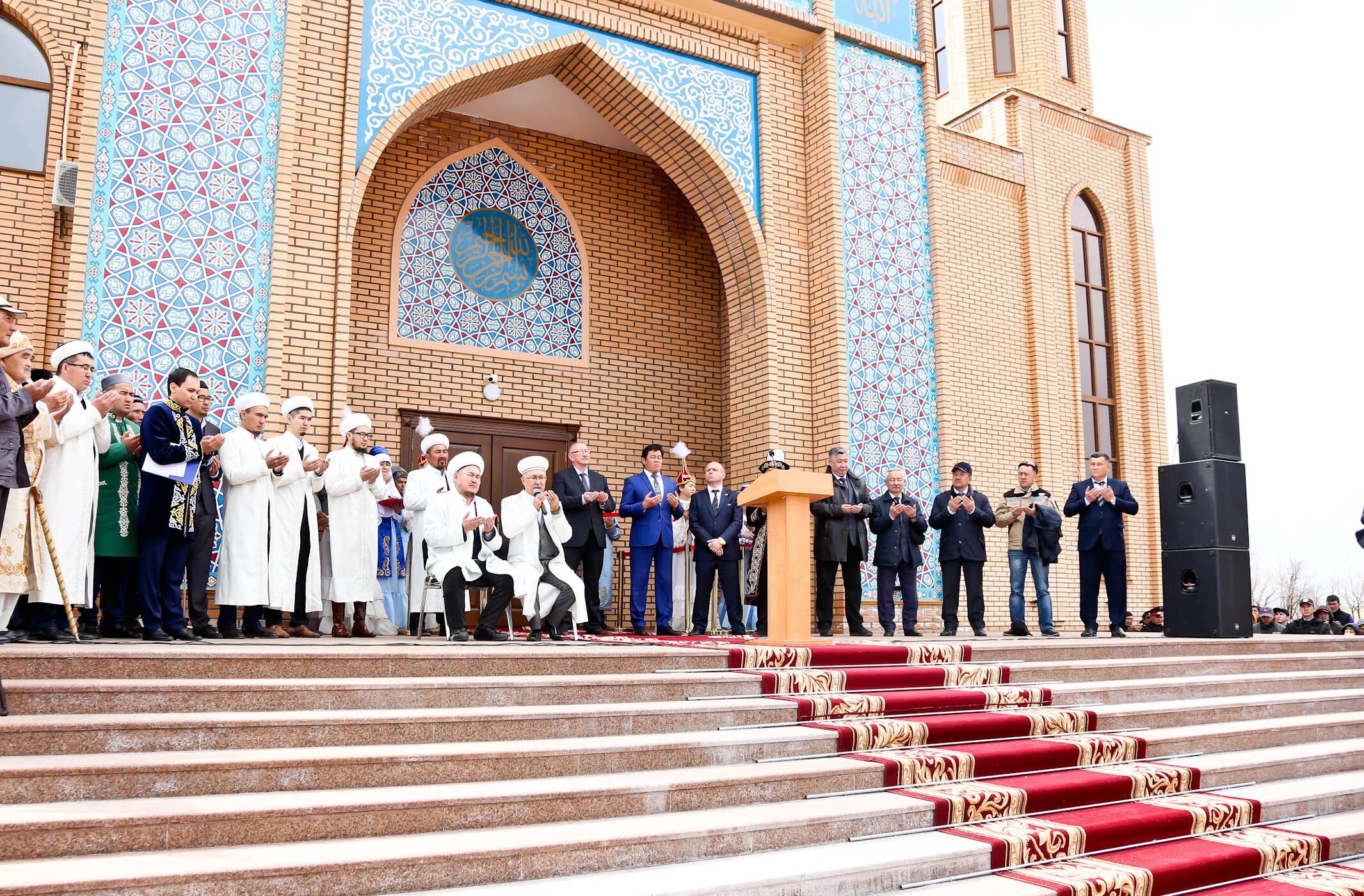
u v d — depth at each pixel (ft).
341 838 12.34
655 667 19.04
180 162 27.32
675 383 40.50
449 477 24.18
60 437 17.60
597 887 11.84
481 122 37.86
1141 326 46.16
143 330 26.27
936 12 52.21
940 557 31.50
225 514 21.52
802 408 35.96
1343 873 15.53
